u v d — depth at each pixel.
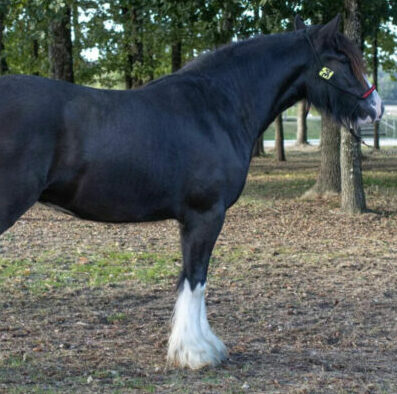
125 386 4.21
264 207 12.98
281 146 25.48
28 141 3.86
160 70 24.70
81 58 21.20
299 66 4.86
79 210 4.18
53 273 7.34
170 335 4.88
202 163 4.32
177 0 12.12
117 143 4.06
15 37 20.16
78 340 5.14
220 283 7.09
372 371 4.61
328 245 9.41
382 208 12.71
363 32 13.38
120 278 7.19
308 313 6.08
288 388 4.23
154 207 4.30
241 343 5.18
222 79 4.64
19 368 4.49
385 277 7.53
